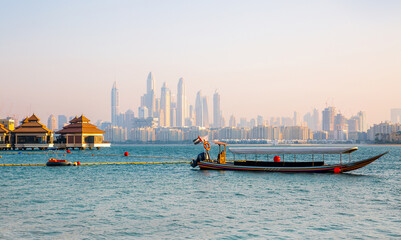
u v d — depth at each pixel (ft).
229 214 131.75
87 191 180.34
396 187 189.78
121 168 304.50
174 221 122.31
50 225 117.08
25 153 572.10
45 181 218.18
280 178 221.66
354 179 217.77
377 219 124.36
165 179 226.38
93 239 104.27
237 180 215.92
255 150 250.98
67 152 599.98
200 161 273.75
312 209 139.44
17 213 132.16
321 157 535.60
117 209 139.23
